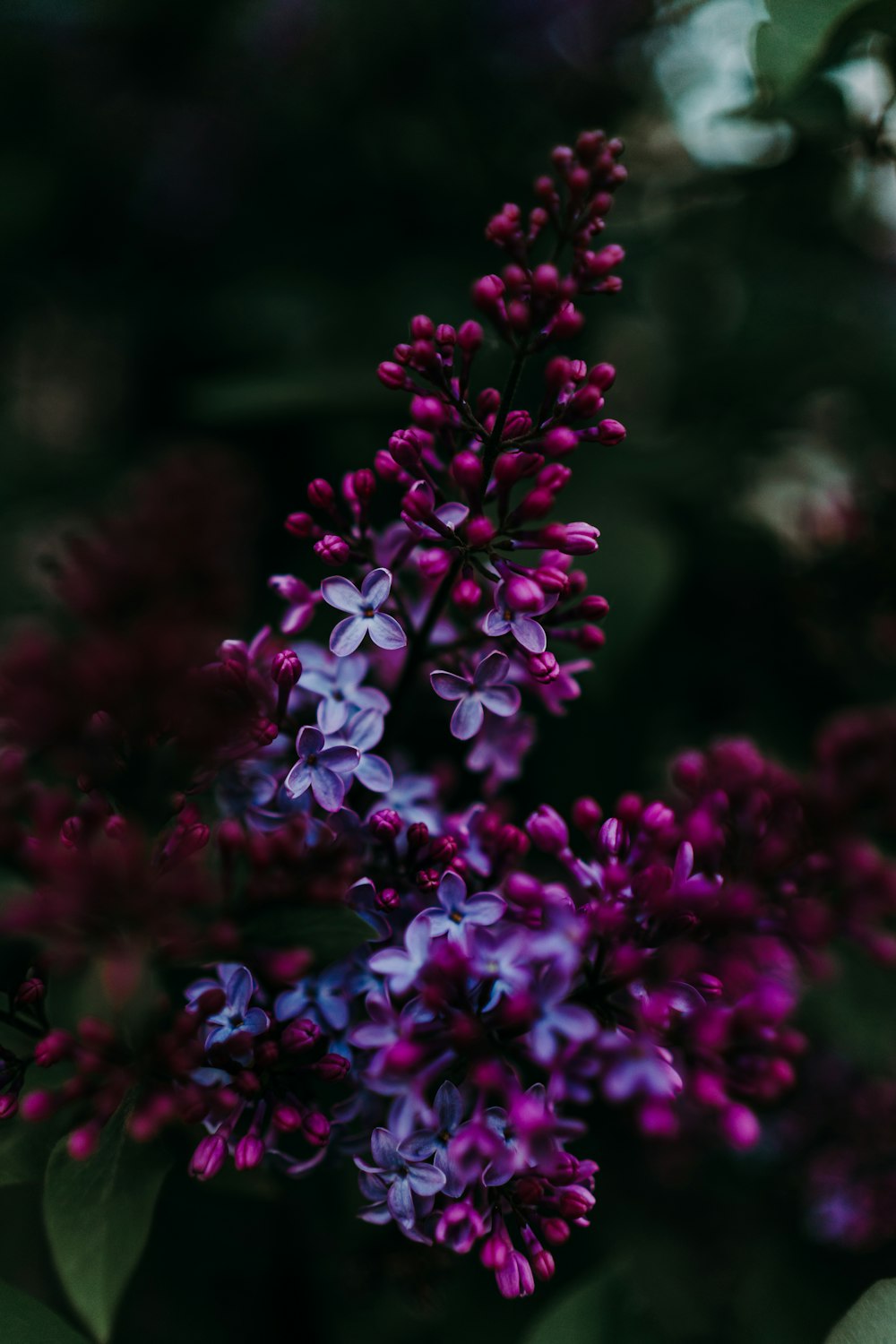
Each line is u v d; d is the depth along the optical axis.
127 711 0.36
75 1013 0.40
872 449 0.61
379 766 0.36
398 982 0.34
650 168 0.66
